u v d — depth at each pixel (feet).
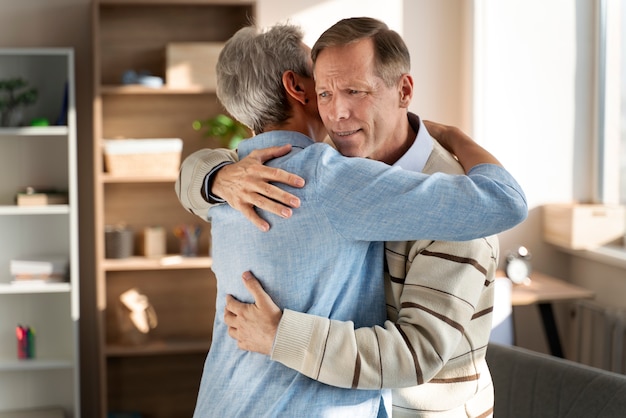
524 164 15.08
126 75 13.82
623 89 14.49
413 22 15.12
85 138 14.60
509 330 12.05
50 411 14.57
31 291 13.82
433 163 5.31
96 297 14.19
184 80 13.94
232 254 5.07
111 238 14.06
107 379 14.90
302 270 4.80
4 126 13.78
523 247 14.26
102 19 14.39
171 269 14.87
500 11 14.88
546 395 7.73
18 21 14.28
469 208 4.57
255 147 5.22
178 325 14.96
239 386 5.02
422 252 4.92
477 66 14.87
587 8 15.07
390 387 4.69
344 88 4.87
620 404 7.16
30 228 14.53
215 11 14.58
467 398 5.22
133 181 14.46
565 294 12.91
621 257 13.28
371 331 4.73
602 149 14.94
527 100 15.03
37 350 14.73
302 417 4.76
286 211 4.74
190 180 5.41
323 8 14.85
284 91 5.21
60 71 14.42
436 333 4.72
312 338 4.65
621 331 12.82
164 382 15.05
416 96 15.21
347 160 4.80
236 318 4.95
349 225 4.70
